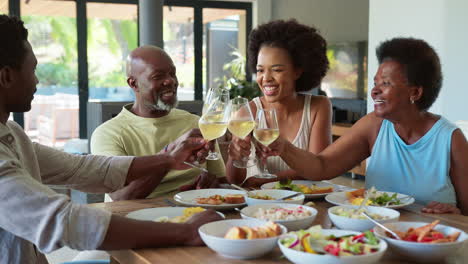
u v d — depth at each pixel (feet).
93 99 26.63
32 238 3.89
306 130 7.69
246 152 5.94
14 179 3.89
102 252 6.51
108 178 5.61
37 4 25.18
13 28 4.28
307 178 6.40
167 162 5.80
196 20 28.45
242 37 29.35
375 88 6.06
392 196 5.37
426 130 6.14
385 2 17.39
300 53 7.43
